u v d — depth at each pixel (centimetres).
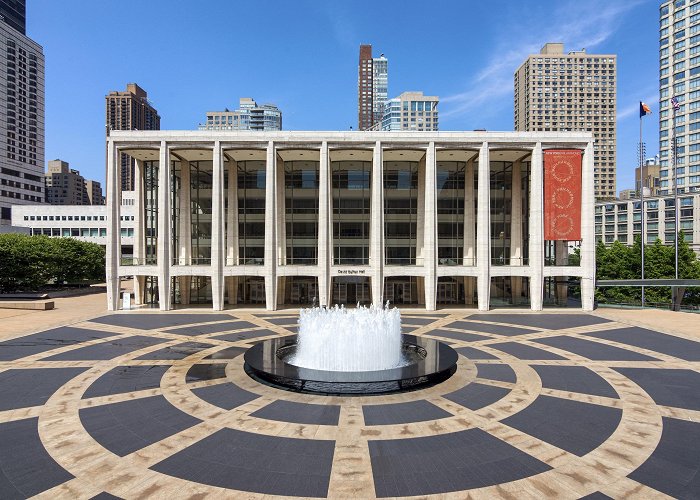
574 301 4653
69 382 1770
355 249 4678
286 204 4716
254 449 1167
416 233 4700
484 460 1107
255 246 4719
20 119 12619
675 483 1002
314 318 2283
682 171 10188
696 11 10012
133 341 2594
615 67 17338
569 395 1609
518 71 18525
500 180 4697
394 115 19100
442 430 1288
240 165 4697
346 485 988
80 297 5325
